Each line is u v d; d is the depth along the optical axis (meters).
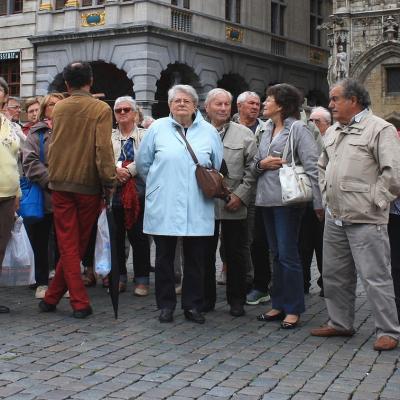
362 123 6.62
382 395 5.28
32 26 29.36
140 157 7.68
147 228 7.57
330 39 27.14
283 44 34.22
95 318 7.68
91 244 9.63
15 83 30.20
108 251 8.23
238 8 31.53
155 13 26.73
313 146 7.35
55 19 28.84
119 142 9.32
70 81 7.71
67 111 7.61
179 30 27.80
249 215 9.20
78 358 6.10
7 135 7.88
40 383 5.42
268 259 8.73
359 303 8.88
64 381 5.47
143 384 5.44
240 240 7.98
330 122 9.49
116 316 7.63
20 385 5.36
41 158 8.80
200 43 28.73
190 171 7.49
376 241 6.55
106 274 8.25
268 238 7.70
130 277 10.70
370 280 6.56
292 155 7.32
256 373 5.77
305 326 7.54
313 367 5.97
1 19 30.12
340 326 7.04
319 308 8.59
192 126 7.64
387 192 6.48
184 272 7.66
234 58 30.95
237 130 8.16
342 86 6.62
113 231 7.64
